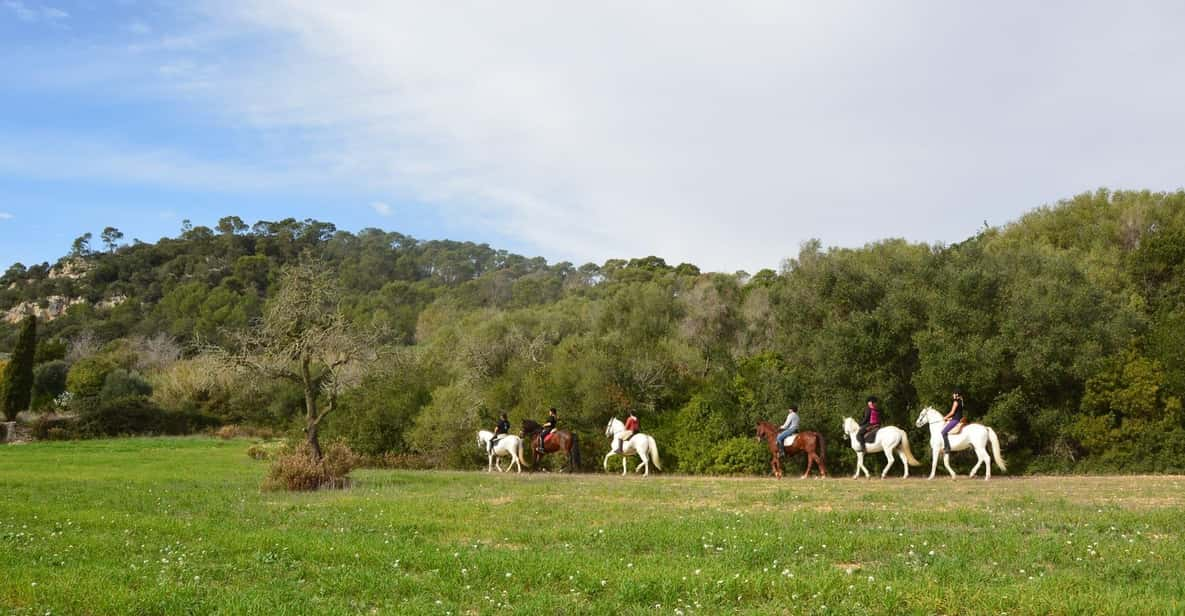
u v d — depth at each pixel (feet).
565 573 30.81
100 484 77.10
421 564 33.24
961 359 87.25
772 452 90.84
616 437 97.04
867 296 103.96
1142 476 78.48
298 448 80.84
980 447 75.77
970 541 36.24
